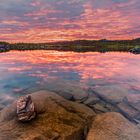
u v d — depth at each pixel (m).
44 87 17.72
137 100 14.17
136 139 6.23
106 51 78.81
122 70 30.64
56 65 36.28
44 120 6.99
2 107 12.45
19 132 6.46
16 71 29.64
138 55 56.09
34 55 58.28
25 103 7.14
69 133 6.59
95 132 6.54
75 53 67.62
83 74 27.33
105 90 16.03
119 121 6.92
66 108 7.87
